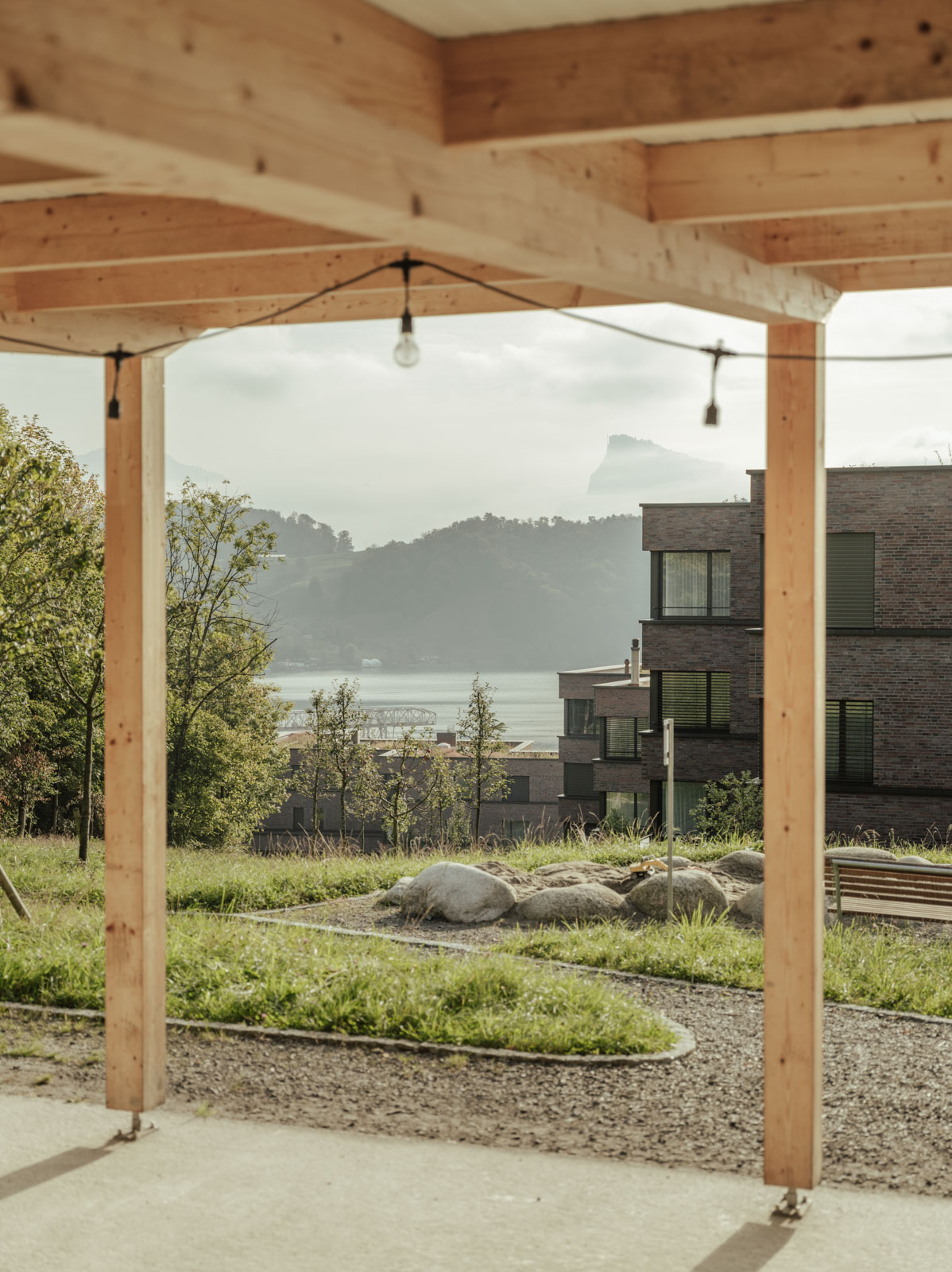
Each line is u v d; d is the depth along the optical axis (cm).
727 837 2320
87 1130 590
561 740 4362
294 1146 571
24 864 1636
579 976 888
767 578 523
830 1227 484
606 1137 583
